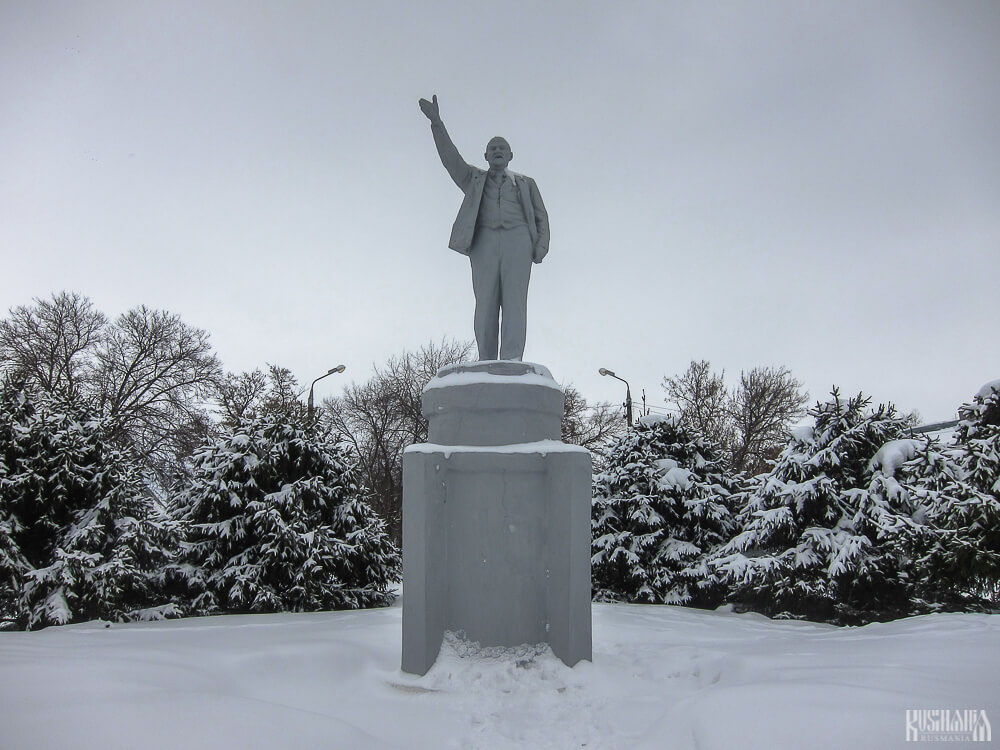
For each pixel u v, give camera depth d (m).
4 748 3.29
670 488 13.66
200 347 29.56
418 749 4.25
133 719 3.73
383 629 7.31
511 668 5.64
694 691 5.30
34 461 10.14
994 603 10.47
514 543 6.04
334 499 12.91
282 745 3.67
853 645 6.05
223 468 12.06
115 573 9.77
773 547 11.46
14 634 6.91
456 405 6.36
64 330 27.83
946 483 10.38
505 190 7.22
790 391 38.34
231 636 6.63
